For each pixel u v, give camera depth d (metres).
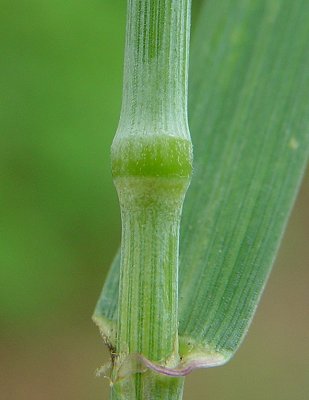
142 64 0.09
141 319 0.09
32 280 0.26
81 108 0.25
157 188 0.09
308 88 0.11
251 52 0.11
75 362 0.32
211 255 0.10
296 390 0.34
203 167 0.11
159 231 0.09
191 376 0.33
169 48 0.09
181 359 0.09
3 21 0.24
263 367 0.34
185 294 0.10
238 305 0.10
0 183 0.25
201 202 0.11
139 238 0.09
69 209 0.26
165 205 0.09
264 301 0.36
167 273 0.09
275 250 0.10
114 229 0.27
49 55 0.25
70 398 0.33
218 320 0.09
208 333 0.09
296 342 0.35
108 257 0.28
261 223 0.10
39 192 0.25
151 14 0.09
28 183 0.25
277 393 0.34
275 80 0.11
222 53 0.11
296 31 0.11
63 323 0.30
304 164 0.11
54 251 0.26
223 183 0.11
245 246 0.10
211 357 0.09
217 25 0.12
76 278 0.27
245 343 0.35
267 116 0.11
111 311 0.10
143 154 0.09
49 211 0.26
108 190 0.26
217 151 0.11
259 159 0.11
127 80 0.09
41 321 0.29
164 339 0.09
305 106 0.11
